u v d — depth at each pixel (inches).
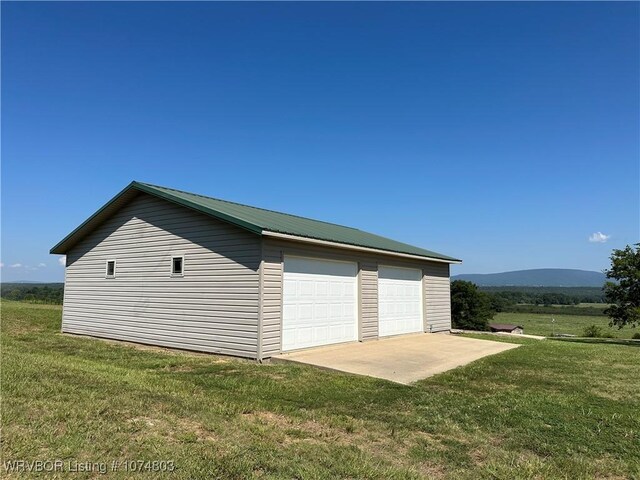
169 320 468.4
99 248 562.3
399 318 612.1
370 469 164.6
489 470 169.6
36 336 533.3
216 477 149.9
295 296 439.5
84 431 177.0
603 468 174.4
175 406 220.8
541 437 205.8
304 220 636.1
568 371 365.7
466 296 1189.1
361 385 303.3
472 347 510.3
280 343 415.2
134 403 218.7
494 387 305.6
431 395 278.2
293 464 165.0
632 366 395.2
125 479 143.1
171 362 375.9
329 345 480.7
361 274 534.9
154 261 491.8
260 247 403.9
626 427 221.3
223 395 263.4
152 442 172.2
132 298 511.5
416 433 210.1
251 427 201.9
